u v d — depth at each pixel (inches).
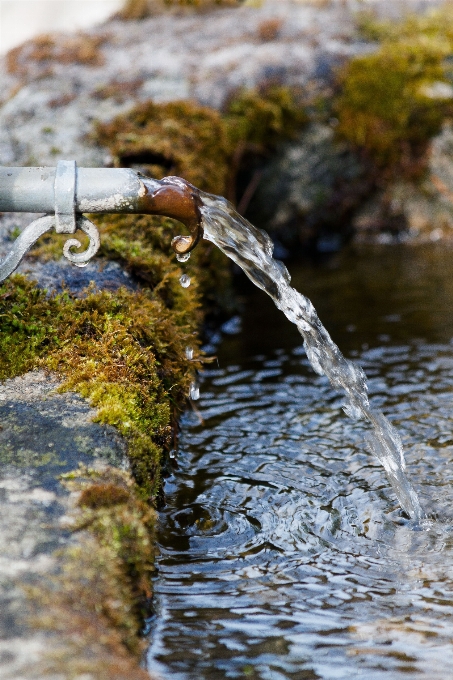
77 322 57.4
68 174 54.1
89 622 45.0
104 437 51.9
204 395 67.4
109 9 144.9
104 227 67.3
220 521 55.9
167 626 49.8
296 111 96.5
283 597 51.5
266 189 97.9
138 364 56.3
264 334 76.1
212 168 82.0
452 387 67.1
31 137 77.4
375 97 99.0
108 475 50.1
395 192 101.3
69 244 55.1
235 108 91.9
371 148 99.6
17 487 49.2
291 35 102.7
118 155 75.5
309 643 49.3
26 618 44.7
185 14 109.2
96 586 46.1
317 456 61.1
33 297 58.6
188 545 54.4
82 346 56.4
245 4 112.5
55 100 82.2
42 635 44.3
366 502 57.4
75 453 50.9
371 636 49.6
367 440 60.9
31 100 82.2
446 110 99.7
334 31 103.6
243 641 49.2
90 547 47.2
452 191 100.7
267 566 53.3
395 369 69.5
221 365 71.4
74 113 80.3
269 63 96.8
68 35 100.0
